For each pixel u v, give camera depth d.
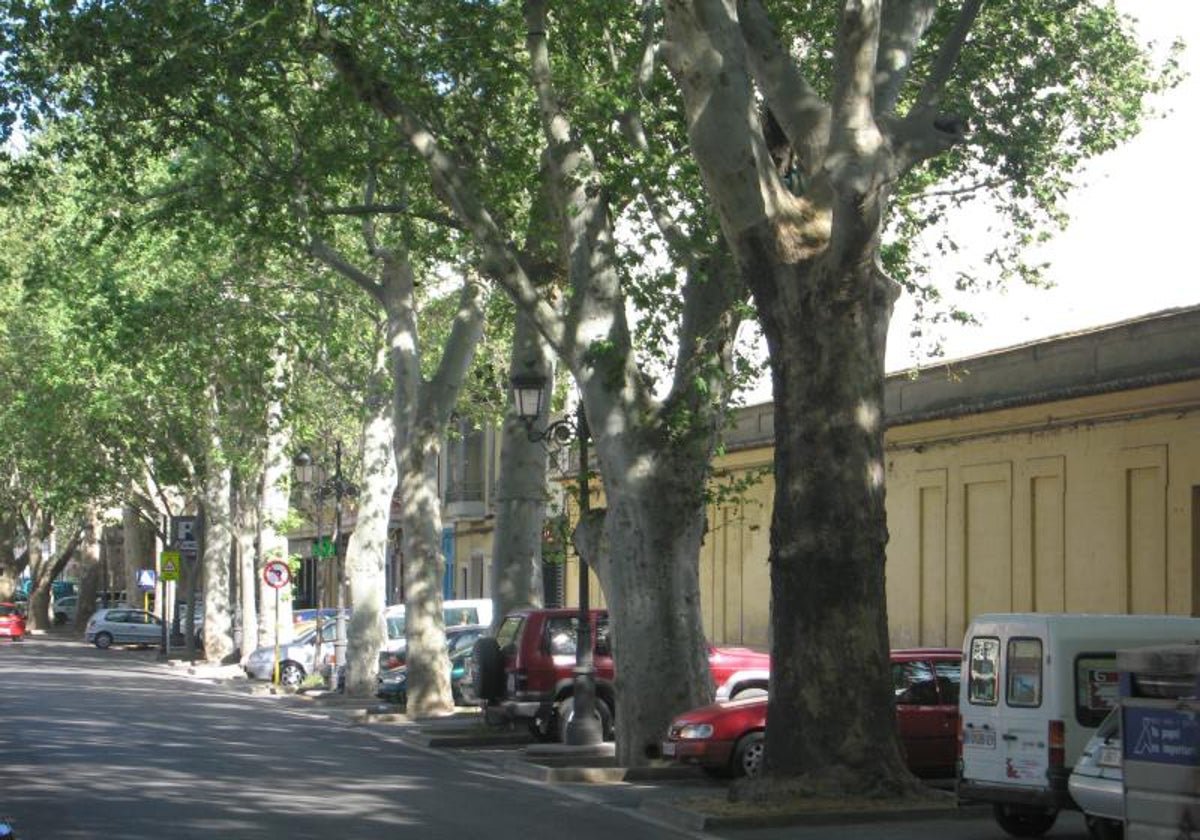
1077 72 25.84
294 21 21.53
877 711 17.28
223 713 33.06
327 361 42.47
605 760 22.25
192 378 43.06
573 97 22.25
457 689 35.19
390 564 72.19
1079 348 27.28
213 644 57.84
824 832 16.05
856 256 16.92
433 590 32.53
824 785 17.08
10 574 84.44
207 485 57.06
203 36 22.48
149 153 26.50
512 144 24.94
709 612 41.78
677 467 21.39
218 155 29.23
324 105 26.14
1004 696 15.80
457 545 63.59
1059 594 27.94
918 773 20.11
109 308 36.19
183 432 57.25
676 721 20.64
